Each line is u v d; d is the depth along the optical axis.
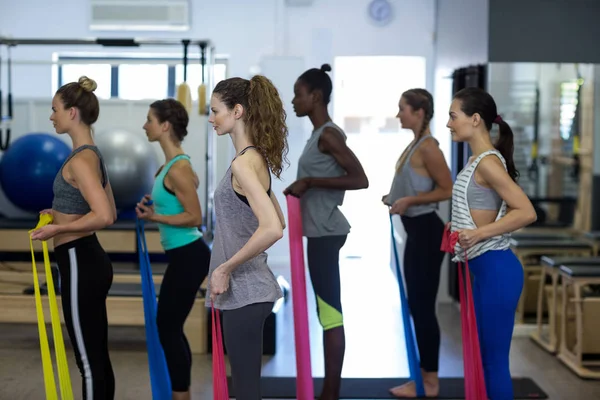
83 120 3.19
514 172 3.37
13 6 8.75
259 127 2.68
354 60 9.16
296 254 3.77
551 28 5.80
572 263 5.20
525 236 6.45
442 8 7.76
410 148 4.21
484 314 3.17
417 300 4.23
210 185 6.48
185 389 3.70
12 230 6.23
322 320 3.89
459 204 3.25
